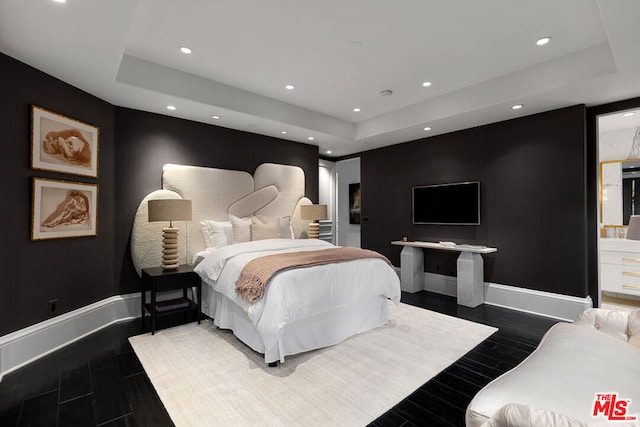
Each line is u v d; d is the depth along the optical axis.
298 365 2.48
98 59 2.53
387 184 5.58
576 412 0.95
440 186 4.77
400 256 5.21
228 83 3.66
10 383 2.22
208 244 3.99
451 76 3.47
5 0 1.81
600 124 4.44
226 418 1.85
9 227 2.45
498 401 1.07
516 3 2.24
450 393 2.11
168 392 2.11
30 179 2.62
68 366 2.46
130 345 2.86
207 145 4.26
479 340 2.98
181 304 3.35
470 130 4.46
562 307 3.60
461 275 4.14
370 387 2.17
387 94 3.98
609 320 1.68
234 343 2.90
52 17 1.99
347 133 5.09
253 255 3.10
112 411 1.92
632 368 1.18
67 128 2.94
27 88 2.59
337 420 1.84
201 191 4.09
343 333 2.95
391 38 2.71
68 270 2.97
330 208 6.86
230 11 2.34
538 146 3.81
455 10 2.33
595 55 2.83
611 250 4.42
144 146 3.74
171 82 3.28
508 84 3.39
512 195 4.04
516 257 4.01
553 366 1.20
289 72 3.38
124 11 1.95
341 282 2.88
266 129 4.55
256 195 4.62
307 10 2.33
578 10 2.31
